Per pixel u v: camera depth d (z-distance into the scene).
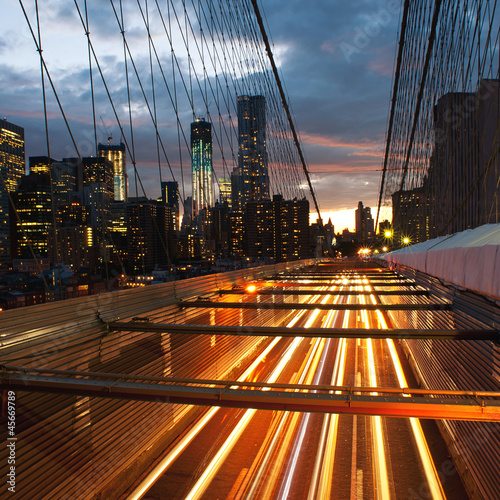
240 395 4.04
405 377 11.14
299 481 6.25
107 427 6.31
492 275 6.25
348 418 8.58
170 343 8.52
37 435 5.12
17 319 5.49
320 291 11.89
